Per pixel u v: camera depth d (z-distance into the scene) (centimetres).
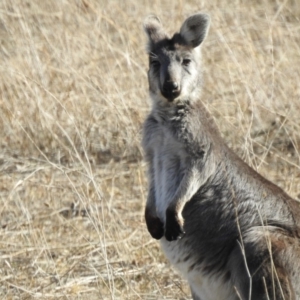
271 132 4003
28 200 3591
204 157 2692
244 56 4347
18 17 4669
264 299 2517
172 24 4766
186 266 2739
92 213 3084
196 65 2828
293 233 2650
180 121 2719
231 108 4097
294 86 4156
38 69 4200
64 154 3922
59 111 4072
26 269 3092
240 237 2562
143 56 4391
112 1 5141
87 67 4269
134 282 2981
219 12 4756
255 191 2708
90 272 3077
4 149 4006
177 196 2655
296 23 5072
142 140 2822
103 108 4041
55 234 3356
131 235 3262
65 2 4803
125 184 3738
